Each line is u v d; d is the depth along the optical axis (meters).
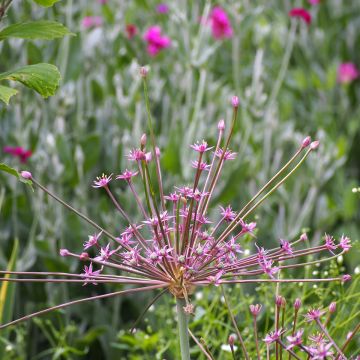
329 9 8.83
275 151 6.50
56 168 5.11
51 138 5.12
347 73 7.88
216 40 6.77
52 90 2.46
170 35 6.39
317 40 8.02
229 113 5.81
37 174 5.20
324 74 7.84
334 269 3.41
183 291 2.28
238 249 2.31
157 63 6.46
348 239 2.37
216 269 2.33
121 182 5.72
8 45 5.34
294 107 7.89
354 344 3.38
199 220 2.40
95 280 2.31
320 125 7.11
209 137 5.53
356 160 7.71
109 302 5.20
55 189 5.17
